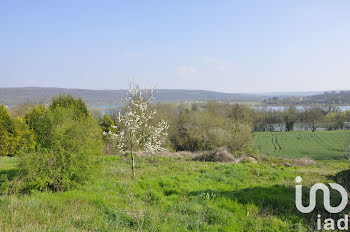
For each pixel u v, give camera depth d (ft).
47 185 31.35
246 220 23.70
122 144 48.57
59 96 81.46
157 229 20.31
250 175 44.88
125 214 22.56
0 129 69.77
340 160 111.96
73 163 32.07
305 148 139.85
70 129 33.30
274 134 180.34
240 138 99.19
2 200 24.39
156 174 45.55
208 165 58.08
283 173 47.01
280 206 27.35
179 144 110.83
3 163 49.37
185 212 25.29
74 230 18.61
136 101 47.11
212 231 20.72
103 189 32.17
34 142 31.65
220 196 30.19
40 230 17.95
